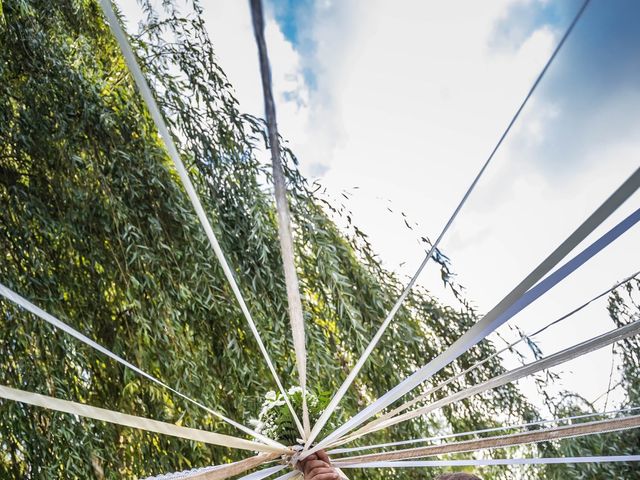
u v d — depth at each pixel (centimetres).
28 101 334
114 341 320
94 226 331
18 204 319
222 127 361
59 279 324
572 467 379
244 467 127
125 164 334
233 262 336
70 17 389
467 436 381
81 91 341
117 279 322
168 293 319
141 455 314
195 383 305
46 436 285
